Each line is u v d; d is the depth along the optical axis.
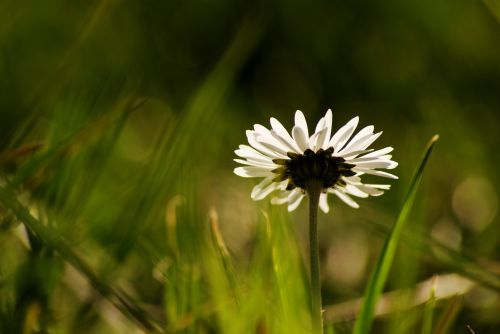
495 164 0.43
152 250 0.29
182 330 0.26
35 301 0.26
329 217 0.39
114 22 0.52
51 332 0.27
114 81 0.30
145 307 0.28
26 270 0.27
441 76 0.53
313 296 0.25
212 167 0.43
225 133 0.46
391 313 0.27
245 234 0.34
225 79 0.32
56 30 0.48
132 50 0.51
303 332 0.26
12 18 0.37
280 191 0.26
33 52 0.46
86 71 0.43
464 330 0.30
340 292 0.33
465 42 0.53
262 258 0.26
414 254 0.29
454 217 0.40
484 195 0.41
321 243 0.37
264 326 0.25
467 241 0.36
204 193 0.38
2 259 0.27
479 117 0.48
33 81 0.44
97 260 0.28
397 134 0.53
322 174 0.26
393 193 0.38
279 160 0.26
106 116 0.29
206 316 0.27
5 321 0.26
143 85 0.36
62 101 0.29
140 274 0.30
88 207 0.29
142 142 0.45
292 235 0.27
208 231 0.29
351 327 0.29
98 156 0.28
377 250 0.35
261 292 0.26
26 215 0.27
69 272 0.28
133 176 0.30
